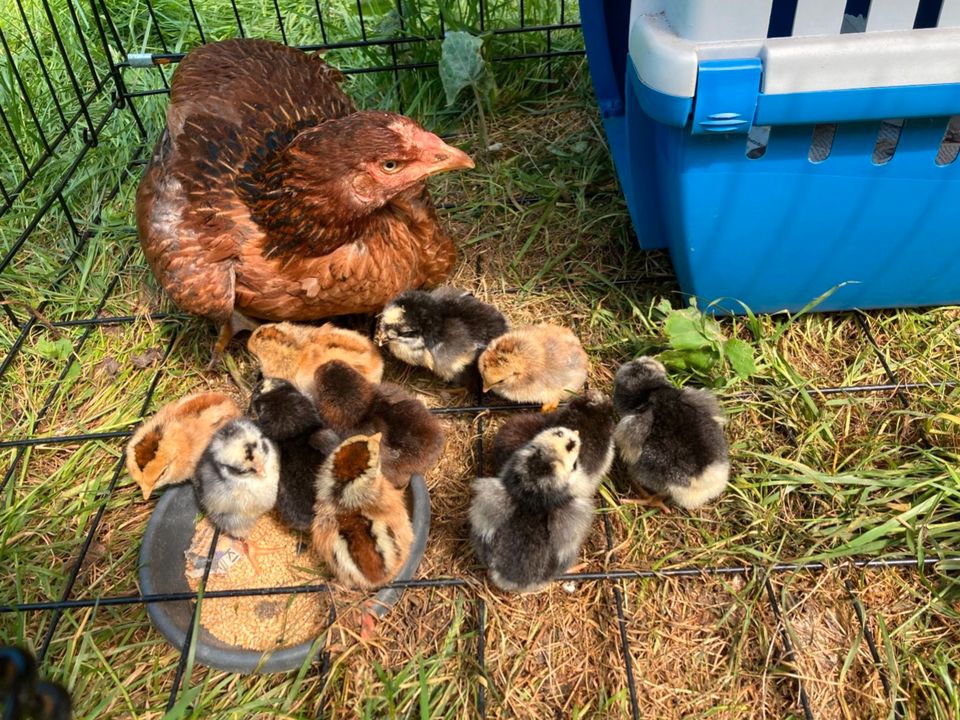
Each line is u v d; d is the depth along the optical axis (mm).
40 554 480
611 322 587
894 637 422
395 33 805
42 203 711
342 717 412
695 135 450
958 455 469
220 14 915
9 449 533
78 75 845
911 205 485
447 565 466
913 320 562
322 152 462
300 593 438
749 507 471
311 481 465
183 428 479
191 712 409
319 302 527
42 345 595
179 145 517
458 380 553
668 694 413
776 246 511
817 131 498
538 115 788
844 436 504
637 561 458
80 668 420
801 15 413
